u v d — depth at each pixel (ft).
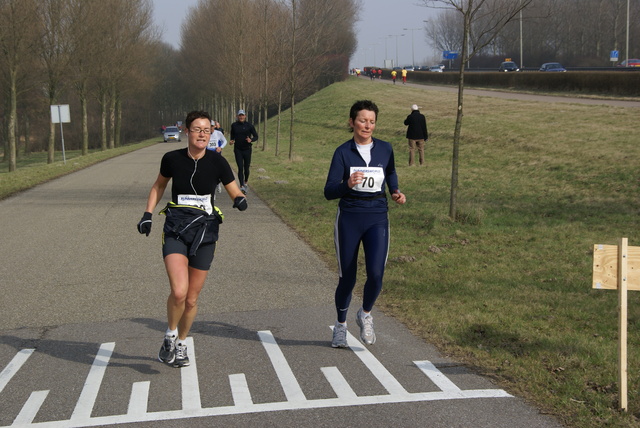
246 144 52.42
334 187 17.06
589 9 301.02
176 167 16.26
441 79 227.61
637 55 284.82
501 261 28.50
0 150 219.41
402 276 25.81
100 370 16.67
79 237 35.55
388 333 19.33
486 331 19.07
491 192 49.19
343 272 17.54
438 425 13.15
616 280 13.99
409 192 51.34
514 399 14.42
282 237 34.88
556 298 22.71
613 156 56.34
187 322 16.71
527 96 139.23
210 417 13.71
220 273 27.22
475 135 84.02
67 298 23.71
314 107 185.98
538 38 319.68
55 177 73.36
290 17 100.12
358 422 13.33
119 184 63.52
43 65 112.78
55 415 14.01
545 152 65.62
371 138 17.58
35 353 18.08
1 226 39.68
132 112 331.57
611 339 18.48
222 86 177.37
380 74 314.96
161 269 28.07
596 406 13.84
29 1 93.30
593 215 38.65
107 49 149.18
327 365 16.75
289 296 23.70
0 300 23.58
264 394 14.92
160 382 15.78
